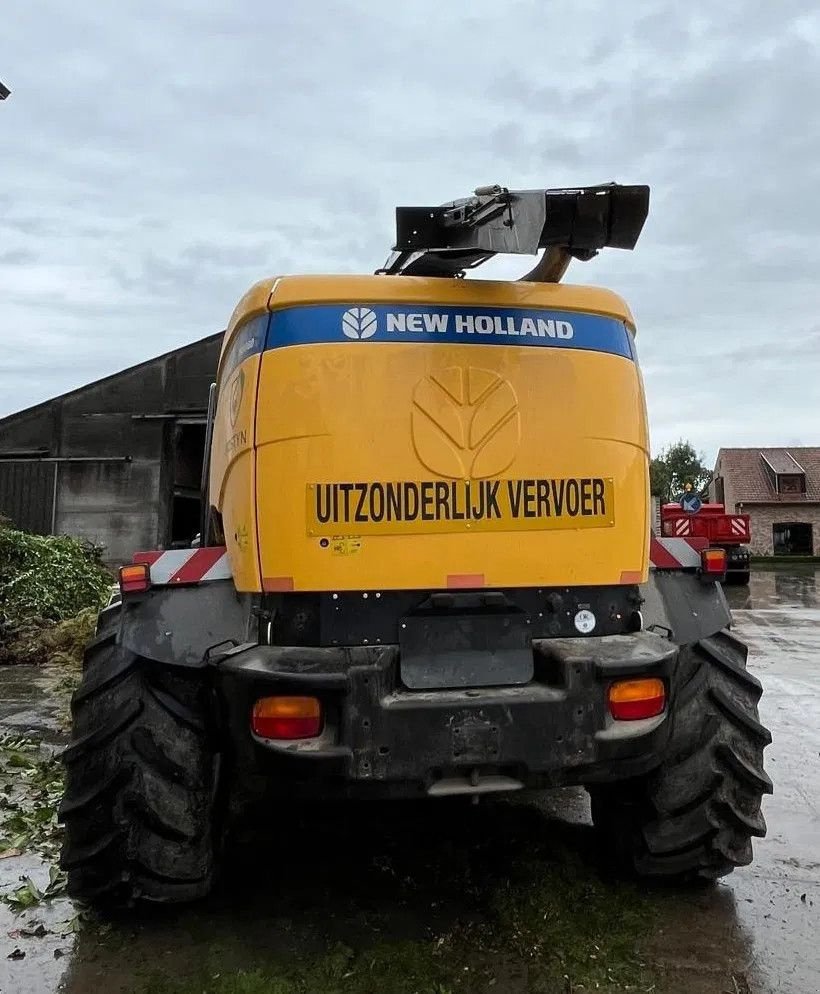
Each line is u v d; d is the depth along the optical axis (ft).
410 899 10.28
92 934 9.50
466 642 9.20
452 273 10.79
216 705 9.07
